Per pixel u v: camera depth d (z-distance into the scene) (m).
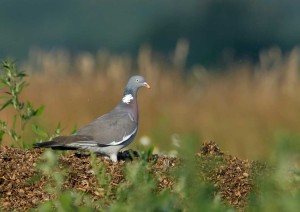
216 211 9.41
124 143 13.11
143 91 22.48
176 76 23.22
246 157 17.31
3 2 50.31
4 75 13.48
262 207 9.52
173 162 12.33
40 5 50.62
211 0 49.41
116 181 11.70
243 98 21.42
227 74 23.38
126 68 23.19
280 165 8.95
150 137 17.94
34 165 12.14
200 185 9.29
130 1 51.91
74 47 50.31
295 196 9.20
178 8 51.22
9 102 13.57
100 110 21.03
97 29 50.84
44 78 22.09
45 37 50.44
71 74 22.58
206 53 48.28
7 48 49.38
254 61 47.41
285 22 48.06
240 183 11.81
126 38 50.78
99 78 22.08
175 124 20.42
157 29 50.97
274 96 21.67
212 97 21.88
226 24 48.69
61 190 11.52
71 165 12.13
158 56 24.66
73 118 20.17
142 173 9.78
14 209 11.28
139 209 9.21
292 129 19.92
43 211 10.62
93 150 12.95
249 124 19.94
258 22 48.25
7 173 11.92
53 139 12.71
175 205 9.82
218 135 19.48
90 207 10.66
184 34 49.78
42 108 13.76
